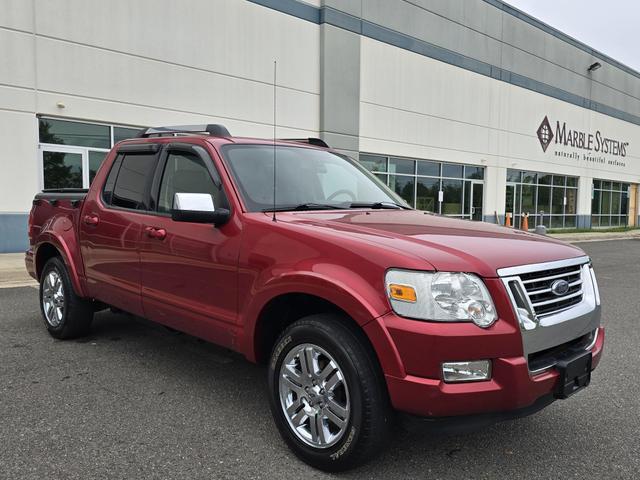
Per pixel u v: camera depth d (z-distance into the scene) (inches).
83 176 481.4
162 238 148.6
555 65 1057.5
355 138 693.9
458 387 96.6
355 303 102.9
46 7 445.4
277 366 119.3
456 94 844.6
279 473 110.0
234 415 137.6
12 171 438.6
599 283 381.7
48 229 202.1
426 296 97.9
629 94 1327.5
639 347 211.0
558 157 1090.1
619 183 1342.3
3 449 117.5
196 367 173.8
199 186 145.9
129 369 170.9
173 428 129.5
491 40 901.8
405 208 165.9
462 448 123.3
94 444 120.5
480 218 924.6
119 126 498.9
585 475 112.0
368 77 708.0
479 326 97.9
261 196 137.9
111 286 171.0
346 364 104.4
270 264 119.7
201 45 542.0
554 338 107.9
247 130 585.6
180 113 531.8
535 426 136.4
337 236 112.7
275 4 601.6
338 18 660.1
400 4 744.3
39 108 447.8
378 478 109.1
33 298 282.7
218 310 133.8
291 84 624.1
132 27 494.9
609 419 141.3
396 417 105.9
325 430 110.4
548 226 1093.8
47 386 155.3
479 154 898.1
